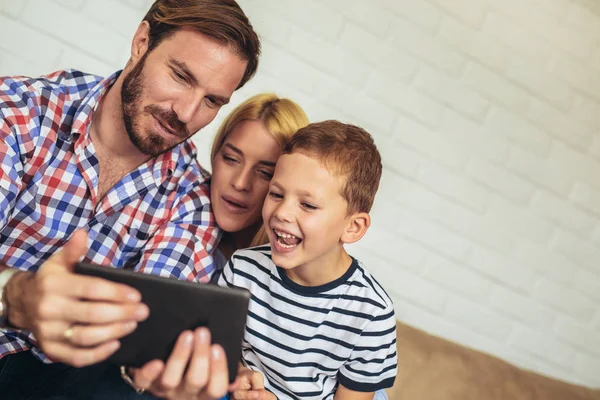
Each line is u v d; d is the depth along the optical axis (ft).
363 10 6.03
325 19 5.97
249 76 3.94
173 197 4.08
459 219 6.50
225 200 4.17
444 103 6.32
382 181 6.29
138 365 2.64
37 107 3.61
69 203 3.72
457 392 5.81
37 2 5.54
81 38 5.65
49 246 3.77
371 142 3.86
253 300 3.86
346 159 3.56
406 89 6.22
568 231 6.79
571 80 6.59
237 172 4.13
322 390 3.93
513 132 6.51
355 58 6.07
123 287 2.43
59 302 2.36
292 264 3.57
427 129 6.31
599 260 6.91
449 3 6.22
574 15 6.52
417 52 6.20
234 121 4.26
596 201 6.80
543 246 6.75
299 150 3.58
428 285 6.54
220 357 2.56
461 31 6.27
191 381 2.51
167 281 2.63
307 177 3.51
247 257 3.95
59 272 2.43
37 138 3.59
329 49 6.01
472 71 6.34
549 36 6.48
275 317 3.82
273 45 5.90
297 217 3.52
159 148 3.75
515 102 6.48
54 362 3.63
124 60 5.77
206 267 4.06
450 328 6.64
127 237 3.94
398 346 5.99
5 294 2.60
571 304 6.91
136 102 3.67
